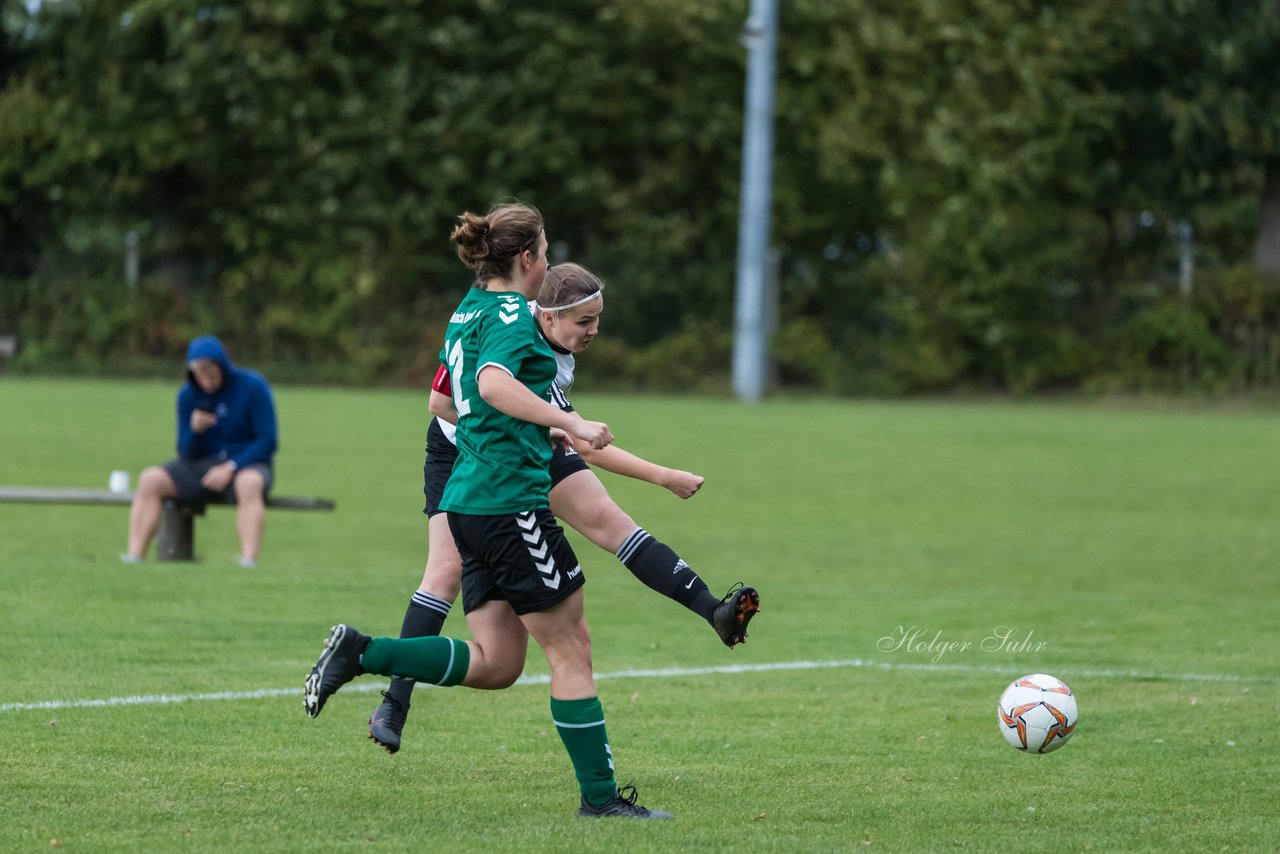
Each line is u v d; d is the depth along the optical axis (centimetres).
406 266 12662
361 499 6134
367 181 12625
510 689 2695
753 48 11550
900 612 3669
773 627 3441
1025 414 11044
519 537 1834
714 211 13075
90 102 12644
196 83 12331
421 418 9519
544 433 1878
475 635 1933
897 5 13088
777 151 13025
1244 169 13000
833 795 1989
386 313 12700
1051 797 1988
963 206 12575
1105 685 2769
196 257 13275
